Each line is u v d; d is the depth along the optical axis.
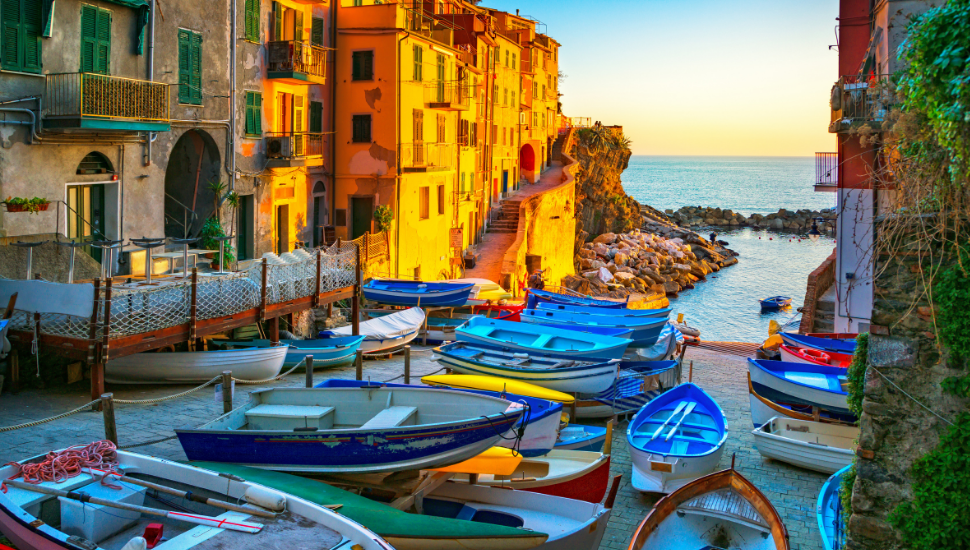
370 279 29.61
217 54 23.98
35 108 17.69
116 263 20.42
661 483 13.84
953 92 6.57
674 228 95.56
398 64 31.12
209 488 9.99
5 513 9.09
